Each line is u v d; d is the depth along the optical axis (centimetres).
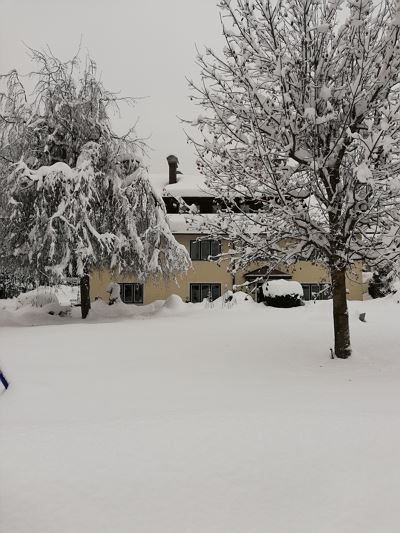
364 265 991
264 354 1034
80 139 2131
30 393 689
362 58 877
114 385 746
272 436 471
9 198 1933
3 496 387
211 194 1033
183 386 736
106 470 416
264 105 927
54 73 2102
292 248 999
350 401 621
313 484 405
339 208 959
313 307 2059
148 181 2116
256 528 365
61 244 1948
